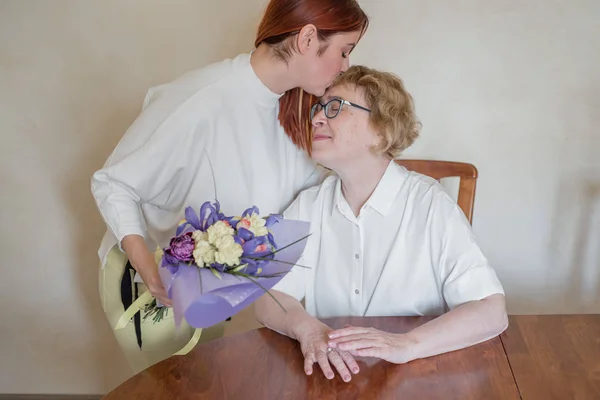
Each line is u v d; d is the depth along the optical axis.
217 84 1.56
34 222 2.45
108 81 2.29
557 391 1.19
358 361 1.31
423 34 2.15
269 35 1.50
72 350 2.60
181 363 1.31
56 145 2.36
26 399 2.61
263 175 1.67
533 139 2.19
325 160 1.56
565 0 2.05
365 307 1.64
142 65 2.27
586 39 2.07
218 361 1.32
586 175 2.19
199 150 1.59
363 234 1.62
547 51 2.10
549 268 2.31
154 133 1.53
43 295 2.53
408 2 2.12
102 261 1.71
